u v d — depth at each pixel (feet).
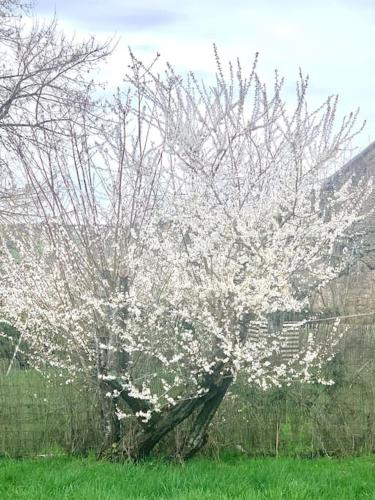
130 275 27.68
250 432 30.91
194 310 26.96
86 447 30.04
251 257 27.22
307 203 28.63
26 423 30.35
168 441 29.48
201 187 27.50
